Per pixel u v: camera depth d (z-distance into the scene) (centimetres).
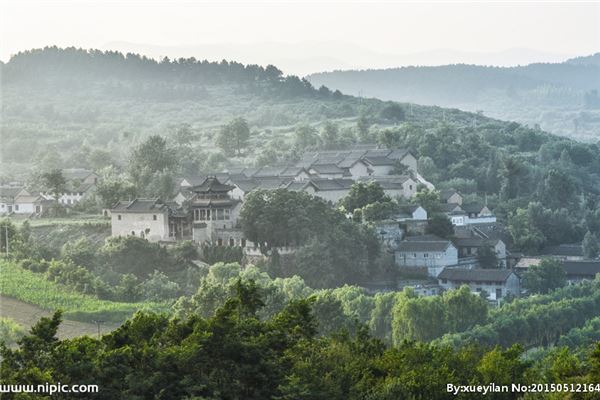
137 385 13788
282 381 14238
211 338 14300
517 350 16175
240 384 14200
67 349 14500
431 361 15825
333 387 14200
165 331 15650
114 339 15525
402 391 14338
